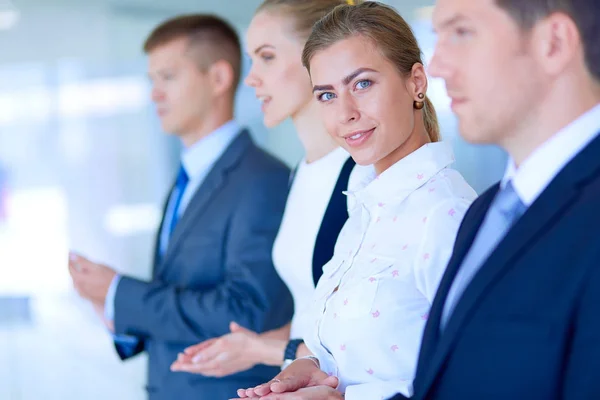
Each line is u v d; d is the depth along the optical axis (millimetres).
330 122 1198
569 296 750
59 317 5625
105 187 6012
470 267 906
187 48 2135
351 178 1480
